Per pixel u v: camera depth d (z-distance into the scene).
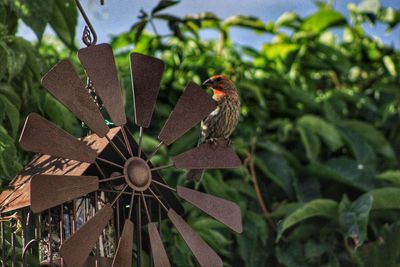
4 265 5.18
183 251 6.12
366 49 8.06
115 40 7.28
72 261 4.31
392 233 6.84
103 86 4.55
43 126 4.34
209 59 7.34
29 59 6.01
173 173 6.58
